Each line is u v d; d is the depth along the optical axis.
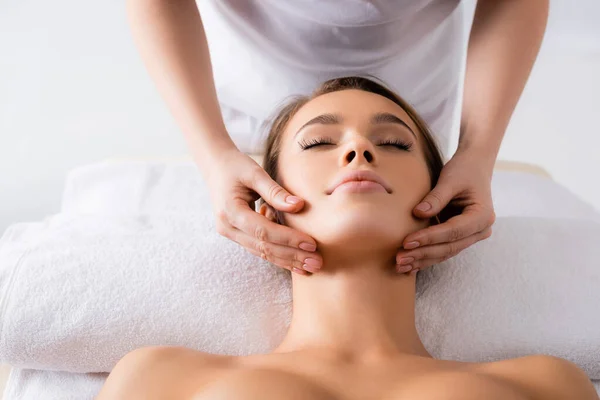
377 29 1.13
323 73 1.21
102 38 2.09
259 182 0.88
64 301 0.98
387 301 0.90
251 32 1.17
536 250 1.08
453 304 1.02
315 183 0.88
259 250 0.89
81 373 1.01
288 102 1.24
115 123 2.04
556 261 1.07
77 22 2.09
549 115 2.21
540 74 2.28
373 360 0.85
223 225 0.91
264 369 0.78
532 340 1.00
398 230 0.86
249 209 0.87
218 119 1.00
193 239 1.07
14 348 0.96
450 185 0.92
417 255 0.88
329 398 0.76
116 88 2.08
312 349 0.86
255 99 1.29
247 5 1.14
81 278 1.00
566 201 1.34
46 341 0.96
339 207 0.84
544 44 2.31
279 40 1.17
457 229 0.88
